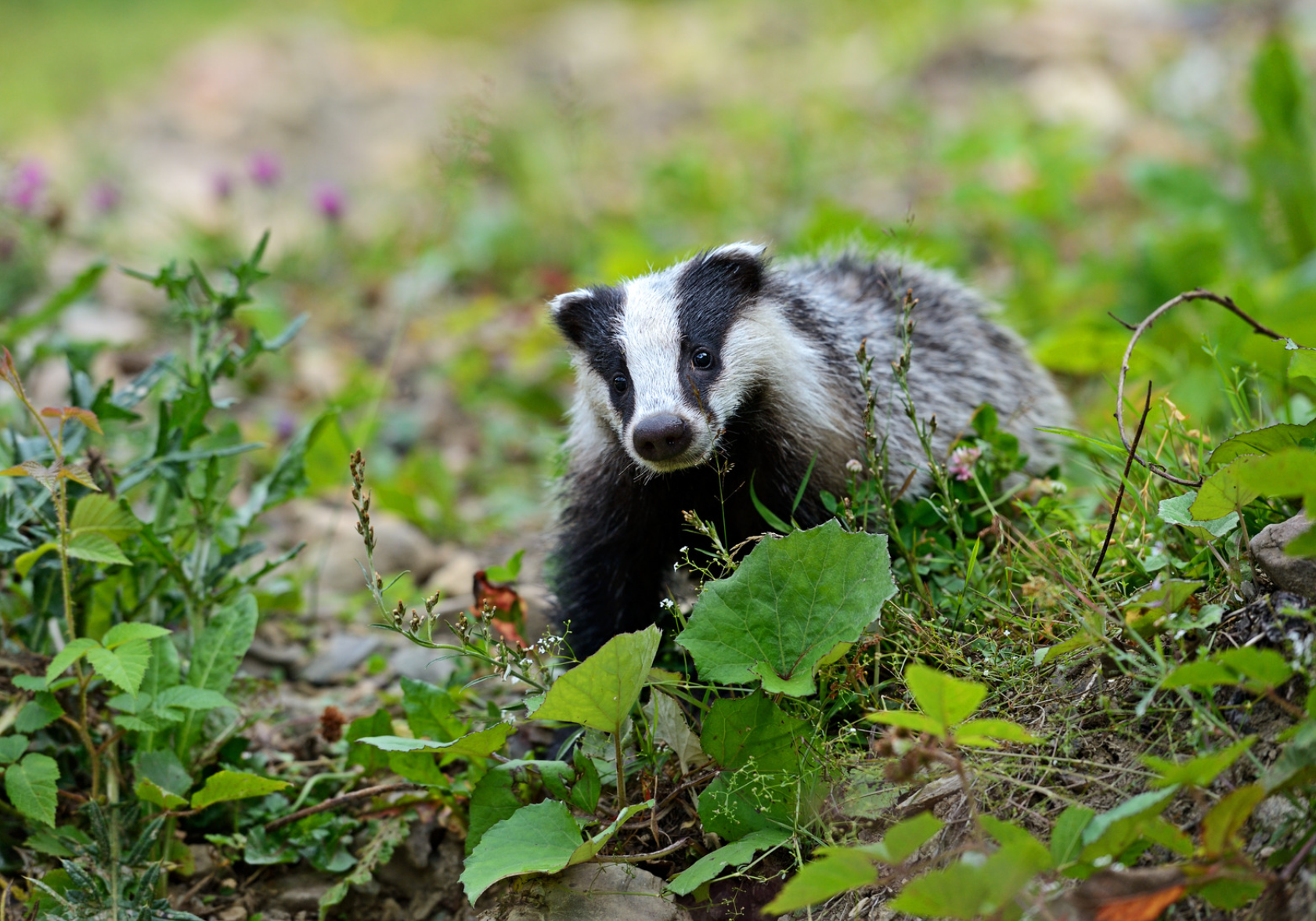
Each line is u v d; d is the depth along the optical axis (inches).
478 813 255.6
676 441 285.9
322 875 278.7
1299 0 871.1
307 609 386.9
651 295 311.6
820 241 540.1
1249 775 204.7
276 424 479.5
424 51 1225.4
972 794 221.5
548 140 818.2
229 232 694.5
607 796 263.1
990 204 594.6
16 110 1045.2
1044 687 241.8
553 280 587.5
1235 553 236.8
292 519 441.1
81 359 374.6
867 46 1006.4
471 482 500.4
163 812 270.1
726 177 722.2
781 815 240.2
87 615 296.8
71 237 655.1
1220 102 742.5
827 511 310.8
